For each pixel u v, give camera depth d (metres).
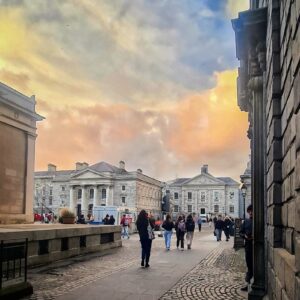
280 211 5.61
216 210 117.12
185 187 120.62
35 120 30.09
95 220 44.53
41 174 112.38
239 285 9.27
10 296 7.37
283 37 5.16
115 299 7.68
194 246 21.20
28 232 11.58
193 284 9.37
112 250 17.80
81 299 7.65
